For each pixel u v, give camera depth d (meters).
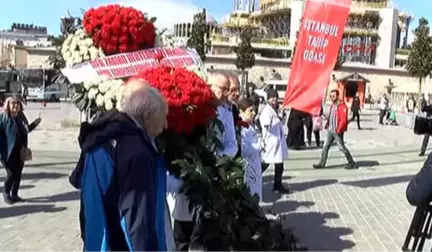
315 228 7.95
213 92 4.98
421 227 3.85
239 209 5.14
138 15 5.12
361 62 75.44
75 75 4.73
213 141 4.95
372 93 69.06
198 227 4.97
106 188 2.97
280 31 85.50
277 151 10.50
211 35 75.56
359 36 76.62
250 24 86.81
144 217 2.90
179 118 4.45
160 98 3.26
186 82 4.51
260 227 5.28
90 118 4.76
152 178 3.00
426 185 3.45
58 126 24.70
